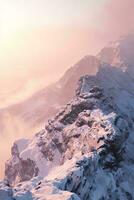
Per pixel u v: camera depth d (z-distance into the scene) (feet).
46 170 655.35
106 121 648.38
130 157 643.04
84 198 527.81
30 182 489.26
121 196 571.28
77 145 641.40
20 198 400.47
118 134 620.49
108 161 595.06
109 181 571.28
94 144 613.52
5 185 407.64
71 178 523.29
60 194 417.49
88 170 556.10
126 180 601.21
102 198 547.08
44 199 402.93
